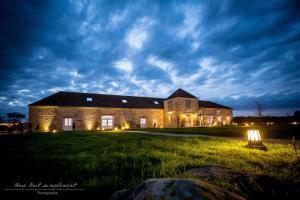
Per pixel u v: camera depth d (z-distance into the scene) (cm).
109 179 282
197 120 3153
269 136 1002
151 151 561
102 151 579
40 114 2341
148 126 3153
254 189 217
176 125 2978
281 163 400
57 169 358
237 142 791
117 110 2888
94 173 330
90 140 977
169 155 478
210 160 425
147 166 373
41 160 441
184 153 531
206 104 3694
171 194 156
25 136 1316
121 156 470
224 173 266
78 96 2859
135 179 293
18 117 3084
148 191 167
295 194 214
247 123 3609
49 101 2470
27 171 345
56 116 2409
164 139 966
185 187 161
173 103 3120
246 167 360
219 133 1332
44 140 1004
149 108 3189
